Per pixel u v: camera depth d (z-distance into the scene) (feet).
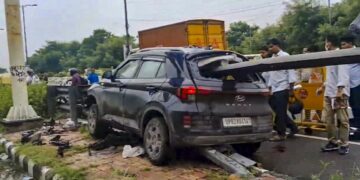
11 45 34.27
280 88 25.31
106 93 25.21
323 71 28.30
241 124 19.60
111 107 24.58
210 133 18.72
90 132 27.94
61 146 24.45
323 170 17.80
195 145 18.71
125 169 19.60
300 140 26.58
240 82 19.93
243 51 203.31
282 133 26.08
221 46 66.59
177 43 65.51
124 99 22.86
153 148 20.31
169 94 19.39
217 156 19.66
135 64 23.34
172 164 20.33
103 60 266.57
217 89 18.92
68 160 22.11
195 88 18.62
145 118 21.02
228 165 18.99
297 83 29.58
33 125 34.76
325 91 23.07
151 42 73.56
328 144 23.39
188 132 18.48
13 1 33.88
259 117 20.31
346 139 22.40
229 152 20.66
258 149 23.70
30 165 22.71
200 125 18.54
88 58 287.89
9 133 33.71
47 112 41.39
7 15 33.99
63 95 39.93
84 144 26.35
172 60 20.22
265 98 20.90
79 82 37.86
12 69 34.53
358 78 26.08
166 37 68.59
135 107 21.72
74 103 33.32
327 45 21.85
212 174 18.47
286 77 25.14
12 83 34.78
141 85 21.54
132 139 24.27
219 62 19.57
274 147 24.82
